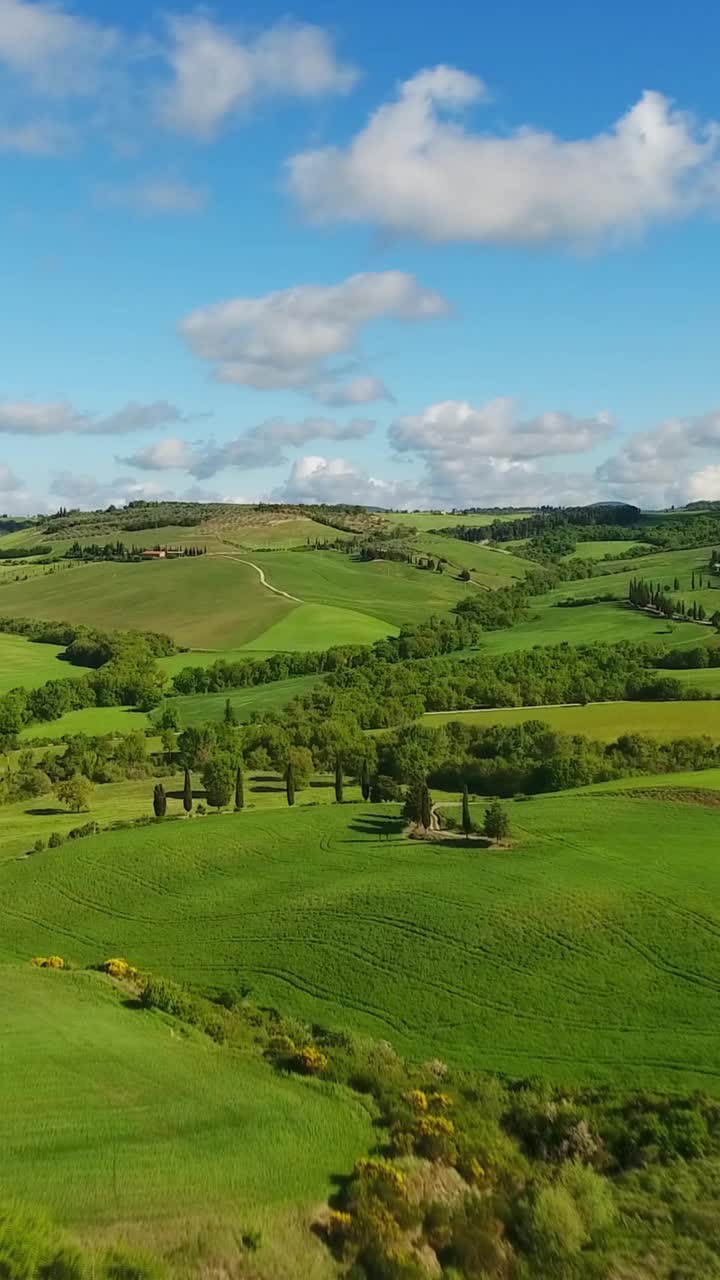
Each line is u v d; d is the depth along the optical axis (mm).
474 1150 27141
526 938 54250
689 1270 21047
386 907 60781
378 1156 25750
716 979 47938
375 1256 20188
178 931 61125
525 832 76062
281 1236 20516
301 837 79625
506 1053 42219
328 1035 42438
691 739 106688
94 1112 27109
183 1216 20719
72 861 76688
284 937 58000
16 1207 19375
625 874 63281
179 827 84688
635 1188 26375
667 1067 40000
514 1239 22500
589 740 110688
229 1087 30219
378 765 116875
